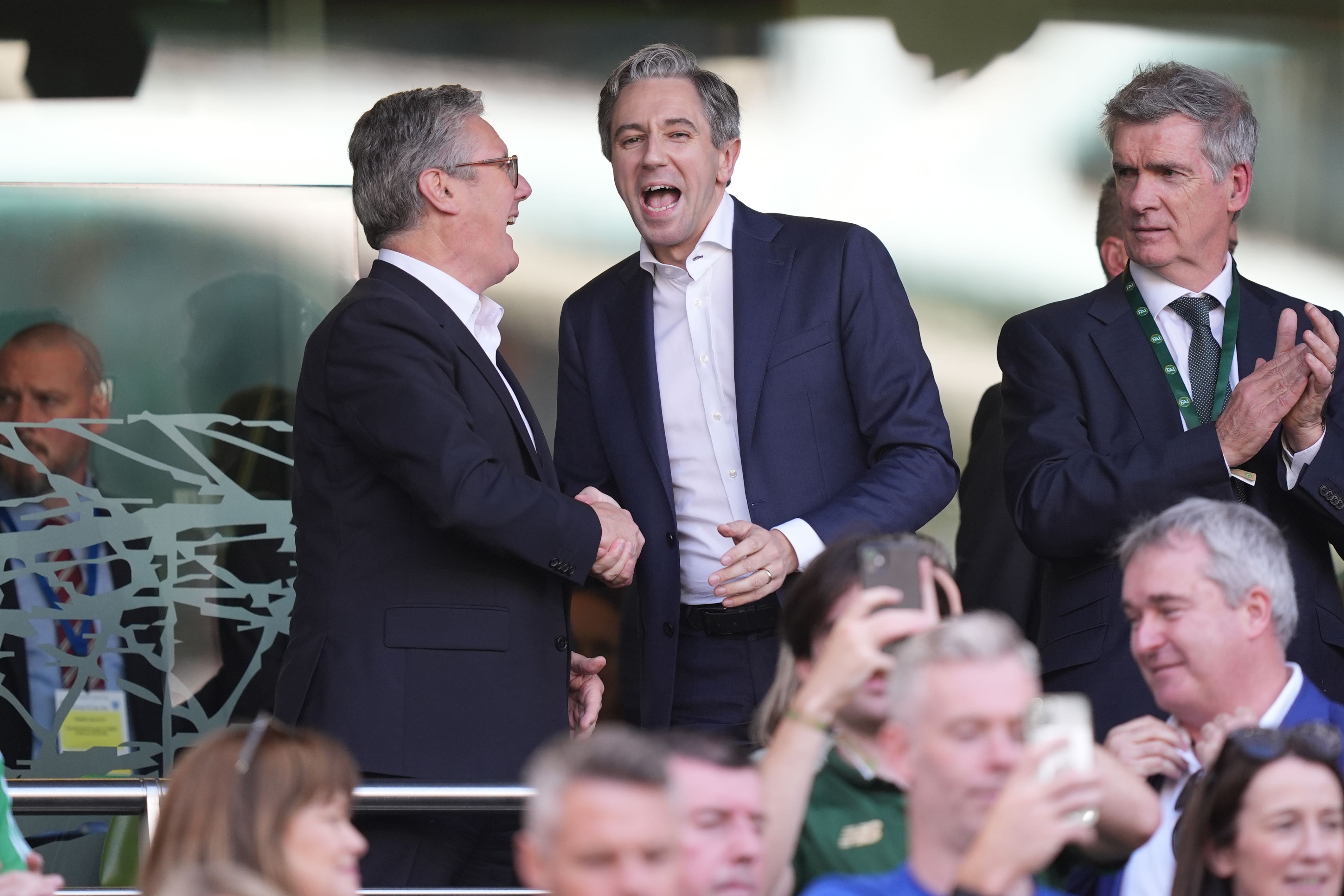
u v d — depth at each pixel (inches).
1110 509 499.8
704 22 808.9
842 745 347.3
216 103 789.9
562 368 562.3
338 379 468.4
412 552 467.5
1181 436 499.5
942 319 816.9
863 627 333.7
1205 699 391.2
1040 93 816.3
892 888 308.8
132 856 540.1
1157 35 818.2
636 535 479.8
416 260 492.4
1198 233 524.4
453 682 459.5
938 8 813.2
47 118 783.1
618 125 533.3
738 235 539.8
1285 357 490.6
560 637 480.4
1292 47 821.2
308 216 690.2
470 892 403.9
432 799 412.2
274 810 323.6
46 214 676.7
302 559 478.6
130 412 672.4
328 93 795.4
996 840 293.7
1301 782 332.2
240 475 670.5
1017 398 543.8
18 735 640.4
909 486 509.4
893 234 816.3
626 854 272.1
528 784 418.6
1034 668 307.3
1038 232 816.9
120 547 658.2
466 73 800.3
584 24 804.0
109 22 783.7
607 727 308.0
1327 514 497.0
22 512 655.8
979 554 630.5
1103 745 394.9
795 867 344.2
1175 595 389.4
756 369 524.4
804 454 523.2
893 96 814.5
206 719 648.4
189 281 682.2
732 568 485.7
